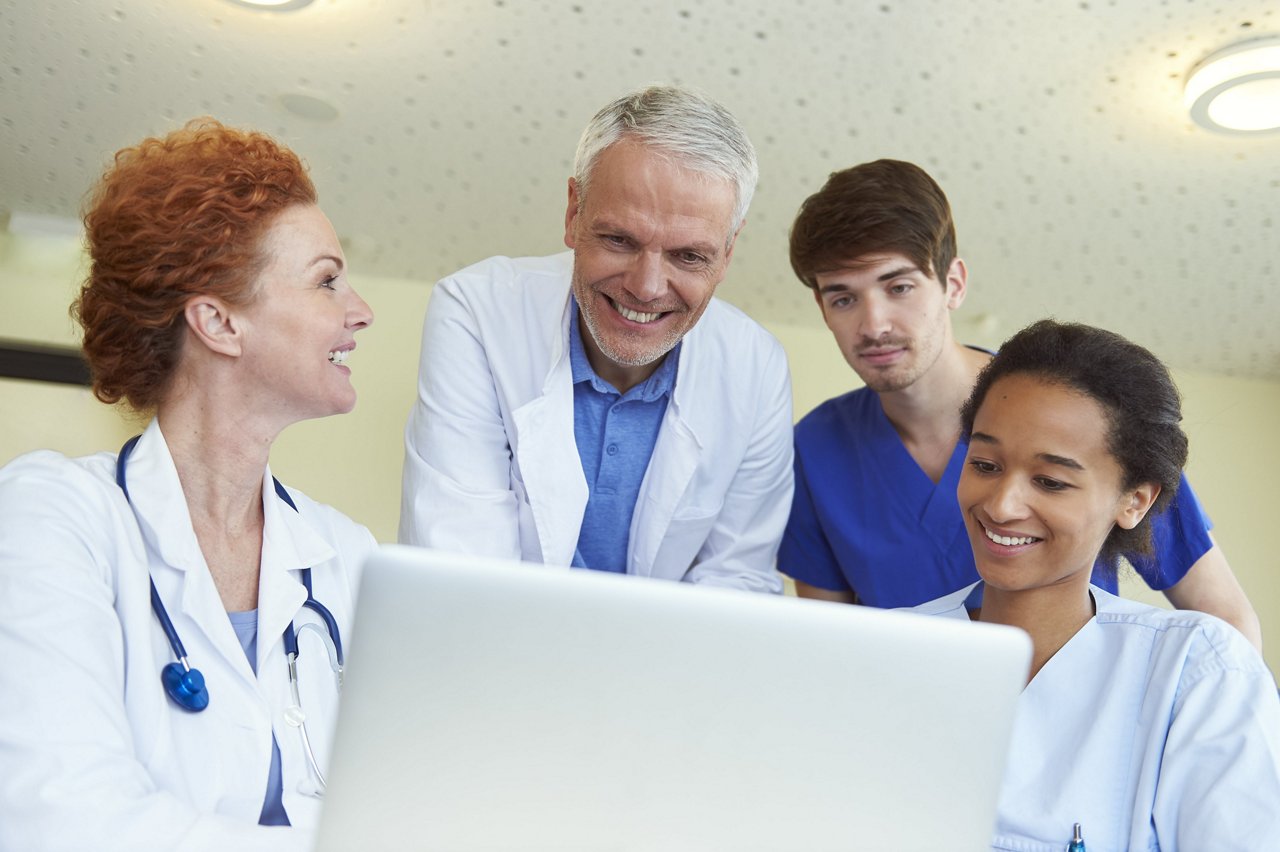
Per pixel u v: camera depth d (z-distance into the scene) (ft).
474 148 10.10
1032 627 4.33
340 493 12.55
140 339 3.86
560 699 2.49
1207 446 13.28
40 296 12.05
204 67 9.00
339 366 4.08
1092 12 7.64
